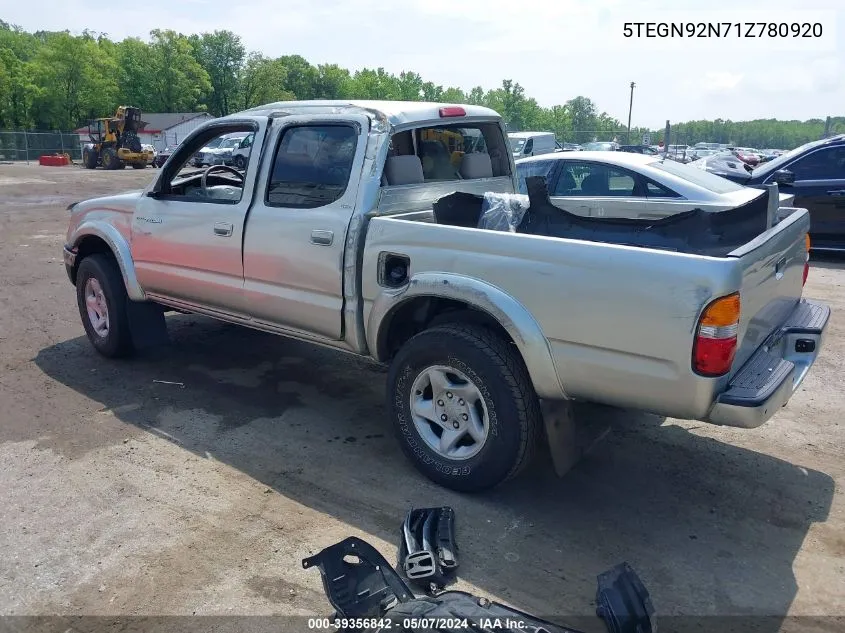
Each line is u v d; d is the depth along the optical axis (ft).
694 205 22.48
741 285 9.74
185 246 15.92
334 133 13.64
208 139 16.06
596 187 25.17
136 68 273.13
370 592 9.32
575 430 11.85
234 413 15.67
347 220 13.00
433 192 14.62
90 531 11.16
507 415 11.37
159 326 18.85
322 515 11.67
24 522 11.39
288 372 18.22
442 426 12.34
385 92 344.49
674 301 9.72
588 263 10.35
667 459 13.71
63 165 144.36
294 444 14.20
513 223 14.03
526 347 10.94
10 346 20.26
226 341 20.61
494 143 16.94
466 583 9.99
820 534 11.24
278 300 14.33
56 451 13.80
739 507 12.01
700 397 9.84
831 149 31.89
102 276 18.06
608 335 10.30
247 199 14.73
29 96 236.02
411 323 13.35
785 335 12.37
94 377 17.76
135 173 107.65
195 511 11.74
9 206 56.18
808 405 16.37
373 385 17.46
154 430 14.76
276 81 309.01
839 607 9.57
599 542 11.00
